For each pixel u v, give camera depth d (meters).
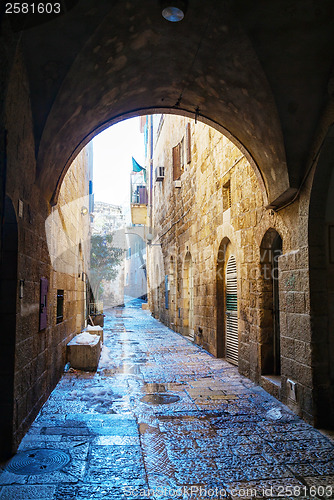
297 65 4.20
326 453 3.67
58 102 4.09
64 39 3.62
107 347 10.10
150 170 21.05
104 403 5.24
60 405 5.09
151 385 6.30
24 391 4.00
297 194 4.79
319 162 4.38
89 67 4.11
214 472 3.28
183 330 12.81
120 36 3.97
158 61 4.73
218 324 8.90
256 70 4.32
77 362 7.35
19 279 3.72
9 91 3.12
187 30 4.14
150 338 12.26
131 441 3.92
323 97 4.32
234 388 6.09
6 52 2.74
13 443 3.57
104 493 2.90
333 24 3.80
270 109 4.57
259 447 3.80
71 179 7.96
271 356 6.16
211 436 4.09
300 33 3.91
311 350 4.41
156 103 5.85
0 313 3.60
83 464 3.38
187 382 6.51
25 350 4.02
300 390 4.68
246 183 6.81
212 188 9.34
